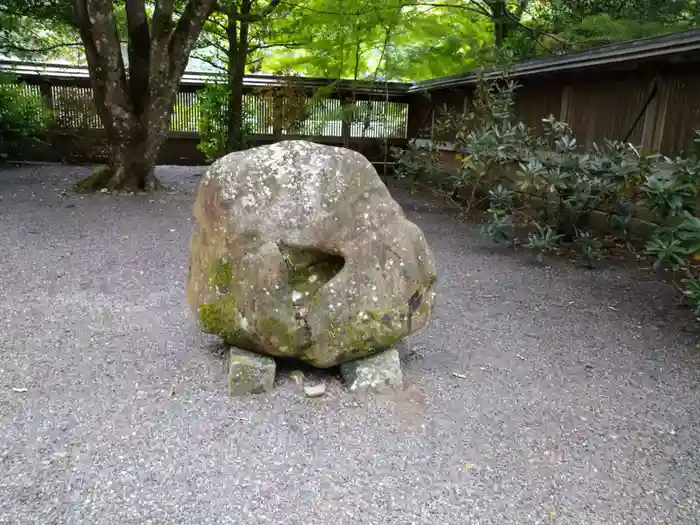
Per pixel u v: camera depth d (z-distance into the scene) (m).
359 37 10.40
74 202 7.64
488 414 2.71
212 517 1.97
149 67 8.02
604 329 3.87
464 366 3.23
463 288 4.70
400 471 2.26
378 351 2.89
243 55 10.91
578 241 5.45
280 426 2.51
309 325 2.69
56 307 3.89
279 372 2.95
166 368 3.02
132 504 2.02
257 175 2.71
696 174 4.09
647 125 5.95
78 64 12.15
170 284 4.49
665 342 3.67
